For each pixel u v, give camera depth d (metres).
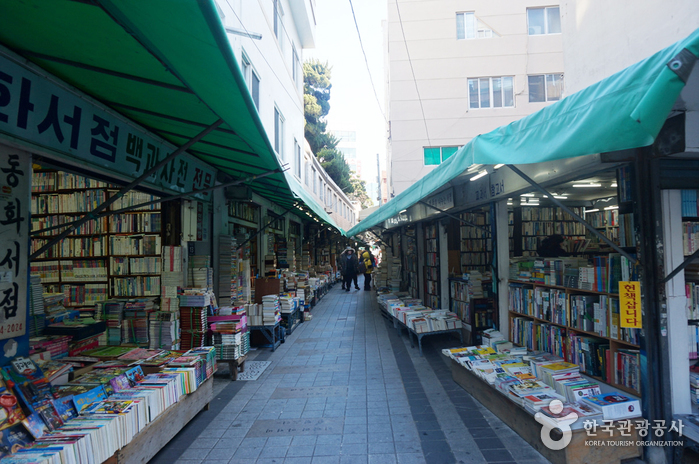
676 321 2.93
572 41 6.39
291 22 12.59
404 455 3.22
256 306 7.07
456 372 4.92
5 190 2.43
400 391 4.75
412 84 14.72
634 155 2.97
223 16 6.23
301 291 9.89
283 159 11.34
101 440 2.54
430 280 9.00
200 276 5.48
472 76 14.54
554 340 4.43
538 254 5.58
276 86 10.34
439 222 7.96
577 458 2.84
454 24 14.62
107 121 3.27
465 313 6.83
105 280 5.46
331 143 27.12
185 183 4.95
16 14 1.79
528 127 2.56
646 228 2.95
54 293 5.30
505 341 5.12
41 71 2.54
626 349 3.44
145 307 5.06
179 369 3.87
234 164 5.18
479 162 2.99
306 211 10.71
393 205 6.31
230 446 3.47
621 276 3.34
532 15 14.61
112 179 3.58
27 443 2.35
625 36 5.25
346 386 5.01
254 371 5.74
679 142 2.63
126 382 3.37
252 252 9.70
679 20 4.43
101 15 1.69
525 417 3.35
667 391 2.89
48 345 3.78
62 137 2.77
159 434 3.23
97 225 5.49
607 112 1.94
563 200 6.51
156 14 1.44
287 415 4.13
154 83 2.46
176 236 5.36
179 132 3.83
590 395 3.26
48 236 5.56
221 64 1.78
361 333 8.34
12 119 2.36
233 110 2.45
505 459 3.08
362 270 17.77
